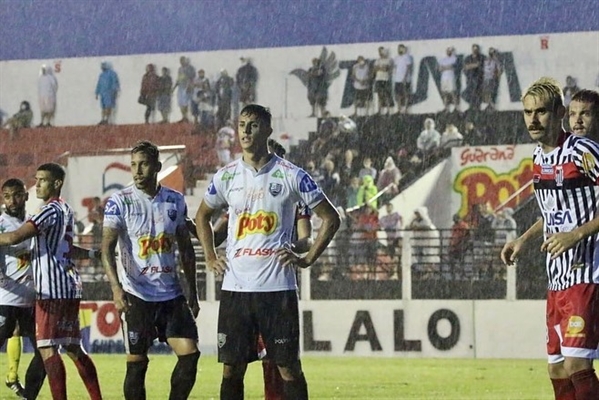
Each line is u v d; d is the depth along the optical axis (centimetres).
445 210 3997
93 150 4491
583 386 1027
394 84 4203
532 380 2325
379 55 4241
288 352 1116
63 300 1443
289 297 1120
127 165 4319
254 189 1124
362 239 3391
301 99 4303
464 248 3334
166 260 1284
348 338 3169
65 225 1455
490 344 3089
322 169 4156
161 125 4441
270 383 1303
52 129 4553
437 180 4009
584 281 1034
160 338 1295
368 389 2130
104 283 3356
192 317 1295
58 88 4556
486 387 2169
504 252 1151
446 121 4138
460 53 4162
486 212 3725
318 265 3384
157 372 2467
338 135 4200
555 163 1058
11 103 4603
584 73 4091
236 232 1131
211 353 3234
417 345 3125
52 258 1442
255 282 1116
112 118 4500
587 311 1029
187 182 4300
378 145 4166
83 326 3281
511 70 4122
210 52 4412
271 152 1146
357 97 4238
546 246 1012
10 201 1589
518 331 3072
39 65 4584
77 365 1485
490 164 4028
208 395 1962
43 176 1448
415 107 4181
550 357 1092
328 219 1125
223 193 1146
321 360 2950
